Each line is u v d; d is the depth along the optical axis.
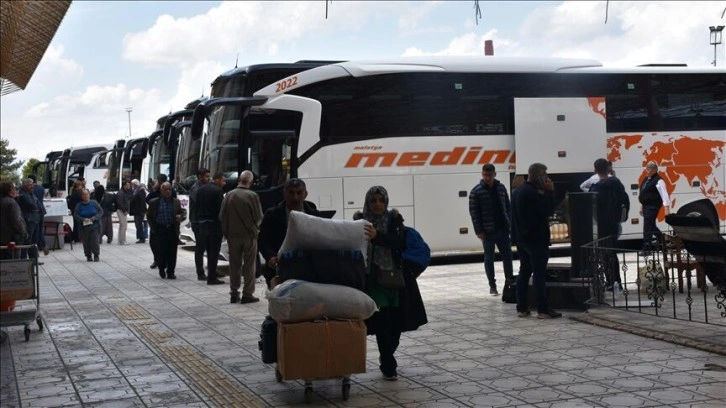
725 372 8.03
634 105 21.31
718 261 10.15
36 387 8.24
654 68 21.52
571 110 20.77
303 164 19.12
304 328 7.21
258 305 13.54
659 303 12.22
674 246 13.28
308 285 7.27
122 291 16.05
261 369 8.77
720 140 21.78
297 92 19.44
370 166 19.47
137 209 29.70
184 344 10.30
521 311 11.59
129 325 11.89
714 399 7.07
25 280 10.79
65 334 11.25
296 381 8.17
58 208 27.56
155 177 30.92
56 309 13.73
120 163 41.56
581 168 20.77
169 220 17.86
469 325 11.06
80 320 12.46
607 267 12.34
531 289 12.23
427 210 19.78
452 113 20.05
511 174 20.41
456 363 8.79
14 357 9.76
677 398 7.13
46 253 25.17
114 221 48.75
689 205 15.12
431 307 12.75
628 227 21.17
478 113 20.23
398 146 19.64
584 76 20.92
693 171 21.61
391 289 7.70
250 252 13.74
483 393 7.51
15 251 12.91
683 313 11.38
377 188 7.80
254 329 11.26
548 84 20.72
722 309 11.60
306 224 7.37
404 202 19.64
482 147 20.20
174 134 23.14
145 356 9.62
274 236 8.03
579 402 7.10
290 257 7.44
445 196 19.91
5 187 13.34
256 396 7.65
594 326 10.73
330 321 7.28
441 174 19.91
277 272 7.76
